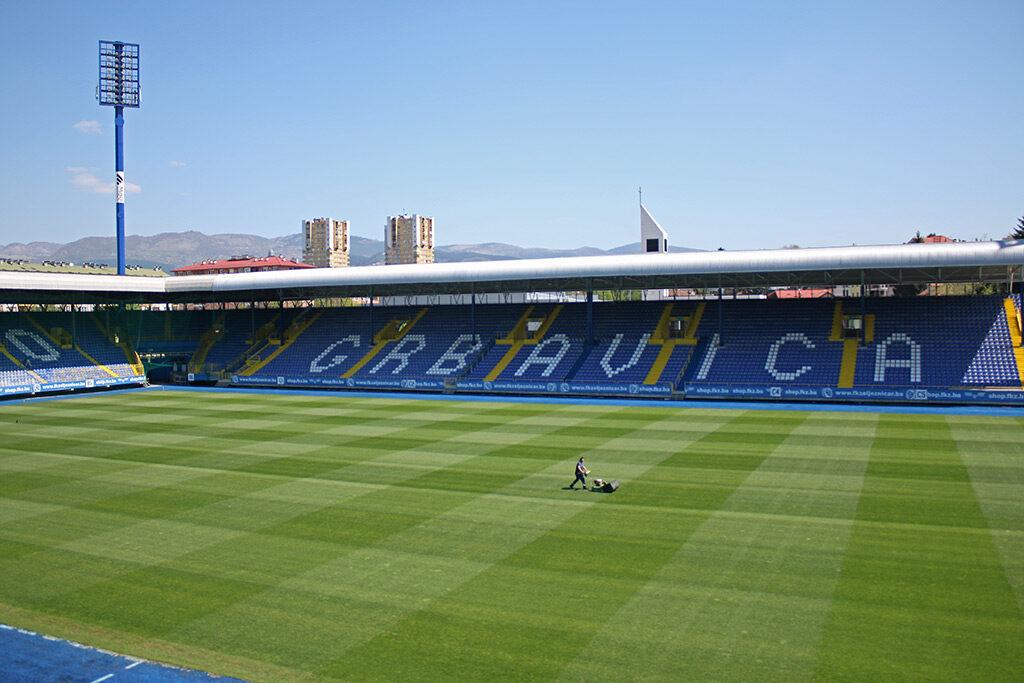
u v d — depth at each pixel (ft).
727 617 63.16
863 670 54.03
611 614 64.44
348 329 276.62
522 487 106.22
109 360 260.21
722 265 202.18
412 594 69.72
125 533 89.40
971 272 209.36
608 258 214.90
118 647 61.26
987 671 53.47
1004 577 69.87
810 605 65.05
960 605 64.13
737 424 155.94
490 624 63.16
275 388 246.88
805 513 91.04
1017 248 180.75
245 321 295.48
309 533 87.86
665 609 65.05
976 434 138.62
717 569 73.82
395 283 234.58
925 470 110.93
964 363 194.29
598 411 180.24
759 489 102.22
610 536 84.38
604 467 117.39
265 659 58.39
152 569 77.66
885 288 270.46
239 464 125.18
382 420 171.42
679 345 226.99
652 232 252.01
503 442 140.46
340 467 121.60
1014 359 191.83
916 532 83.15
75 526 92.53
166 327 294.66
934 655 55.83
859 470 111.86
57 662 59.16
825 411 173.06
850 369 201.05
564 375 225.76
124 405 205.87
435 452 132.26
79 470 122.83
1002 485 101.60
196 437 151.74
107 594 71.72
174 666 57.88
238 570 76.79
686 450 129.39
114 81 286.46
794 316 226.79
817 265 194.29
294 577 74.54
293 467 122.21
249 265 442.09
